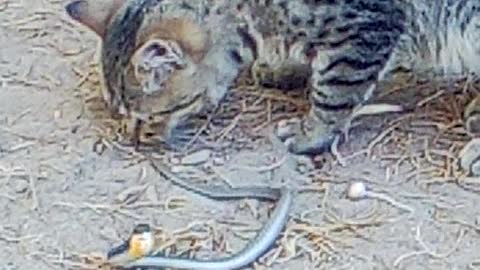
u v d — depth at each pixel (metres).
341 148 1.04
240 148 1.04
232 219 0.96
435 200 0.98
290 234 0.94
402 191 0.99
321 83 1.01
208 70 1.02
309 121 1.04
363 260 0.92
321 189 0.99
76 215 0.97
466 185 0.99
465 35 1.02
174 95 1.01
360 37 1.00
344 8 0.99
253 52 1.03
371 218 0.96
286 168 1.01
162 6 1.01
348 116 1.03
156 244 0.93
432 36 1.03
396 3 1.00
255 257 0.92
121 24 1.02
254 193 0.98
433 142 1.04
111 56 1.03
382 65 1.02
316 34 1.00
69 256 0.93
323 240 0.94
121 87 1.02
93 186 1.00
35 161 1.02
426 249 0.93
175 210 0.97
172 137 1.04
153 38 1.00
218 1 1.00
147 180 1.00
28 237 0.95
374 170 1.01
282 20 1.00
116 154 1.03
